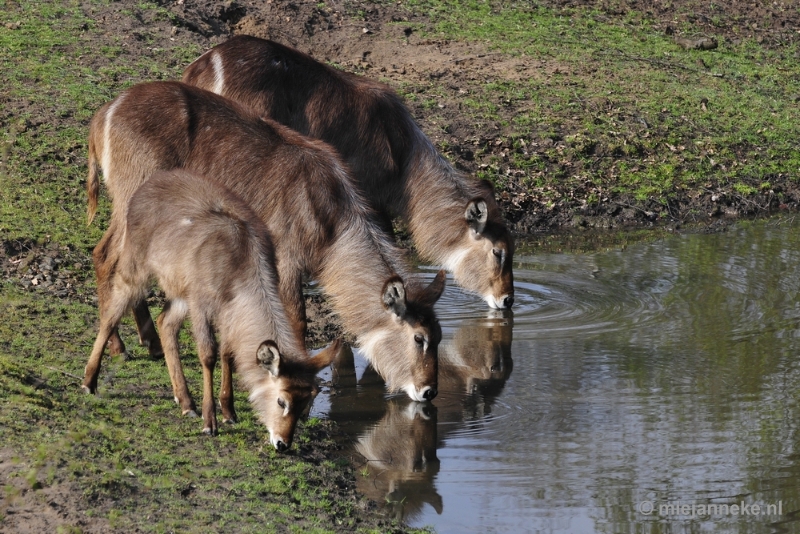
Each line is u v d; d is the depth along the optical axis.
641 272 32.78
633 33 56.84
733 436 21.45
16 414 18.36
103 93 38.53
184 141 23.58
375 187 28.84
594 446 20.94
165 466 17.95
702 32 58.56
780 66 55.69
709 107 48.12
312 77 27.89
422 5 55.69
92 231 30.08
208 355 19.38
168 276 19.75
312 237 23.92
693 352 26.12
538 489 19.19
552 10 58.09
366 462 20.17
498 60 50.03
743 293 30.73
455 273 29.47
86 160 34.22
